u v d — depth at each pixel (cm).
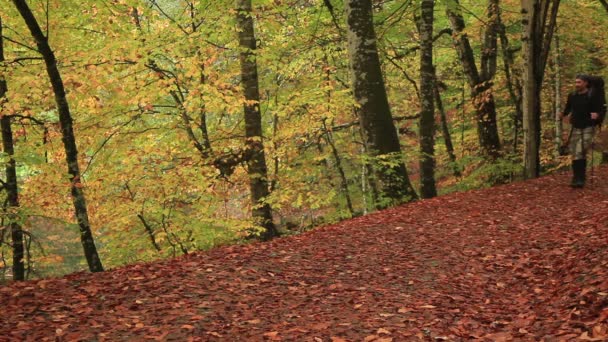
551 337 397
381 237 803
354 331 459
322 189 1712
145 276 602
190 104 1111
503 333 430
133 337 433
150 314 488
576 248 617
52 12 1051
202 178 1211
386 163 1113
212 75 1140
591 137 1015
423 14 1371
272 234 1312
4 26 1034
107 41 1059
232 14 1205
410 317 492
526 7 1249
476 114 1742
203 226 1141
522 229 778
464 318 482
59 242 1558
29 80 876
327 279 617
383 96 1168
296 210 2180
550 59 2266
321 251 736
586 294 454
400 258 698
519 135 1800
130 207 1133
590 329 389
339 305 530
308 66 1570
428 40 1368
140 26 1342
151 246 1228
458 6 1458
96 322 464
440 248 730
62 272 1520
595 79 1002
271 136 1459
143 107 1202
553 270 576
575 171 1029
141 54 980
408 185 1170
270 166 1655
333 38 1524
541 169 2077
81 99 1027
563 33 1958
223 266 651
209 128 1474
